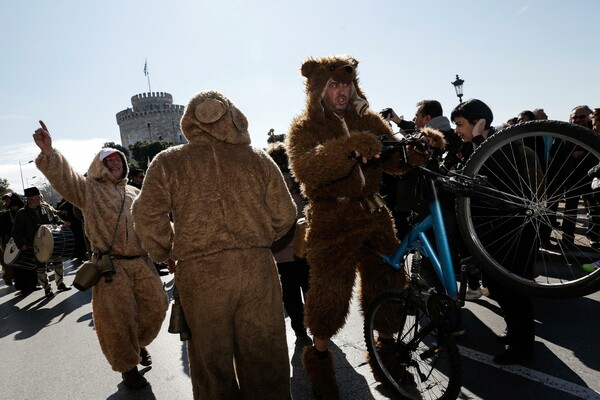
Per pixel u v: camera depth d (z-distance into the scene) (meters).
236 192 2.02
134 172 9.23
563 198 2.23
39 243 6.21
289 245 3.57
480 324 3.57
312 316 2.50
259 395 2.07
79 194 3.05
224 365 1.99
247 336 2.04
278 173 2.18
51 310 6.21
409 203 2.67
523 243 2.69
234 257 1.98
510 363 2.79
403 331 2.41
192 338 2.06
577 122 6.10
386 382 2.53
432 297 2.11
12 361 4.17
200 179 1.98
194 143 2.06
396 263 2.44
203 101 2.04
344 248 2.45
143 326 3.21
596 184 2.25
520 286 2.02
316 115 2.47
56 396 3.25
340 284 2.46
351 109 2.69
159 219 1.95
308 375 2.64
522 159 2.71
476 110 3.50
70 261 11.56
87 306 6.15
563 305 3.80
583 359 2.77
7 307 6.83
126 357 3.03
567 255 4.28
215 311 1.95
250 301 2.03
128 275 3.13
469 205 2.19
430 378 2.71
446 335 2.09
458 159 3.86
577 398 2.35
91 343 4.43
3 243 8.69
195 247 1.95
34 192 7.23
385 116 4.49
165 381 3.29
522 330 2.76
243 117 2.17
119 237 3.13
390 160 2.53
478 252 2.14
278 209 2.15
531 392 2.45
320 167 2.12
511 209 2.14
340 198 2.48
